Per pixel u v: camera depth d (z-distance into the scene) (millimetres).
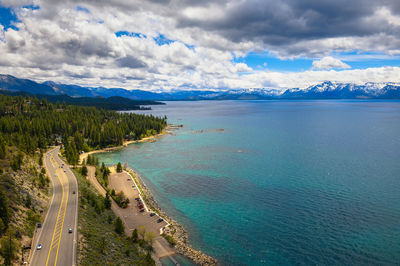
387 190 117625
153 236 79312
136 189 123000
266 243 80500
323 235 83438
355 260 71562
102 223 84438
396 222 89812
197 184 131375
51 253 62625
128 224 90000
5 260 54938
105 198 102938
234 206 105938
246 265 71000
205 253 76188
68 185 112312
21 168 109562
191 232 87688
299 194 115625
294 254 74875
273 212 99812
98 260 62688
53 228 74250
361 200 107750
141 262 67625
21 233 66938
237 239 83125
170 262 71688
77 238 69375
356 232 84438
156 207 106062
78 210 86562
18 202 79750
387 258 71938
